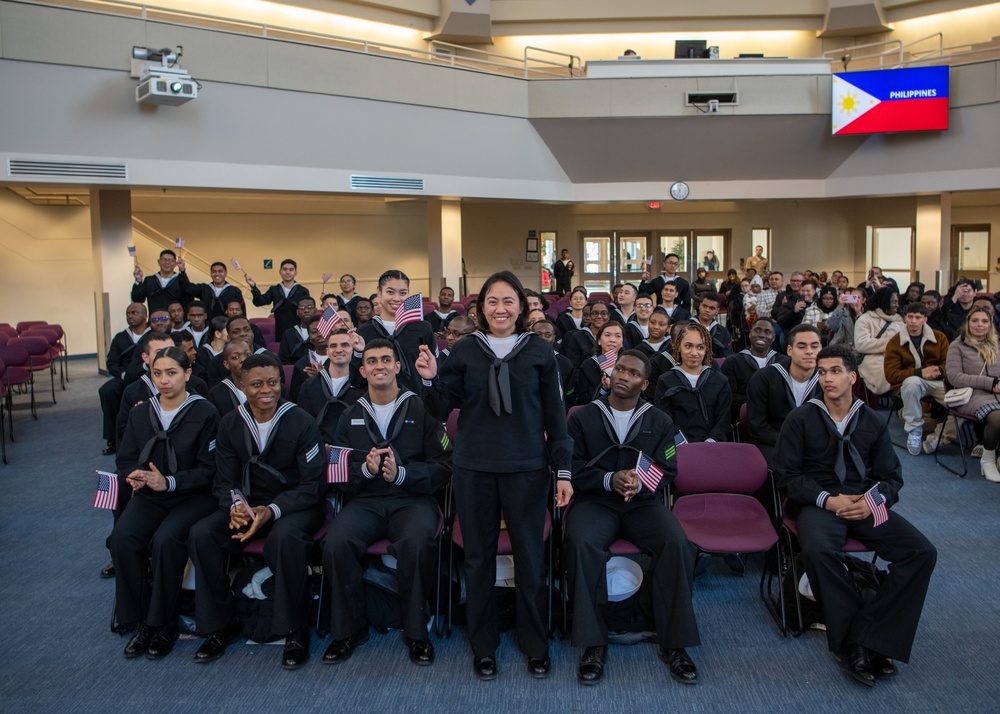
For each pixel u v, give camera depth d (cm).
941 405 652
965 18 1664
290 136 1042
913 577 311
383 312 485
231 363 457
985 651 334
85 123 893
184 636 357
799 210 1844
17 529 500
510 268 1825
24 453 696
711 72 1293
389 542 349
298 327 725
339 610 334
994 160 1238
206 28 963
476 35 1730
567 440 318
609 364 420
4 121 846
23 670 331
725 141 1323
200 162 980
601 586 324
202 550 339
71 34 872
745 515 380
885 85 1257
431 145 1174
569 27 1786
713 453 389
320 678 323
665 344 609
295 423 363
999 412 546
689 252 1855
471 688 314
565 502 313
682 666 318
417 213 1783
